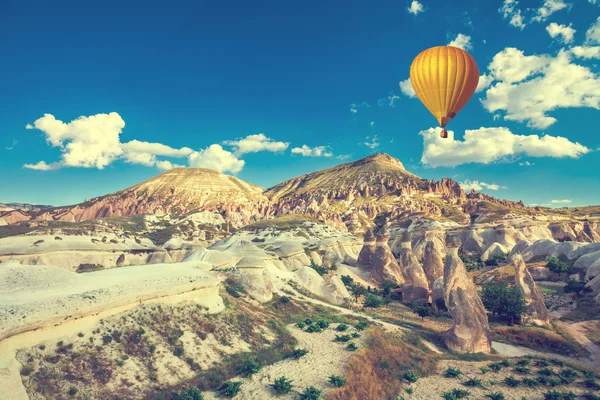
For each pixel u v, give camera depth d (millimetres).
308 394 29734
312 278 69062
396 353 40531
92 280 36281
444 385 35844
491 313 59625
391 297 71188
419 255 112312
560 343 47219
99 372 27688
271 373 33656
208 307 41312
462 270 49719
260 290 55719
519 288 56625
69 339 28781
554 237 128750
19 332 26141
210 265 54688
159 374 30016
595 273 73750
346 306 62250
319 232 131625
